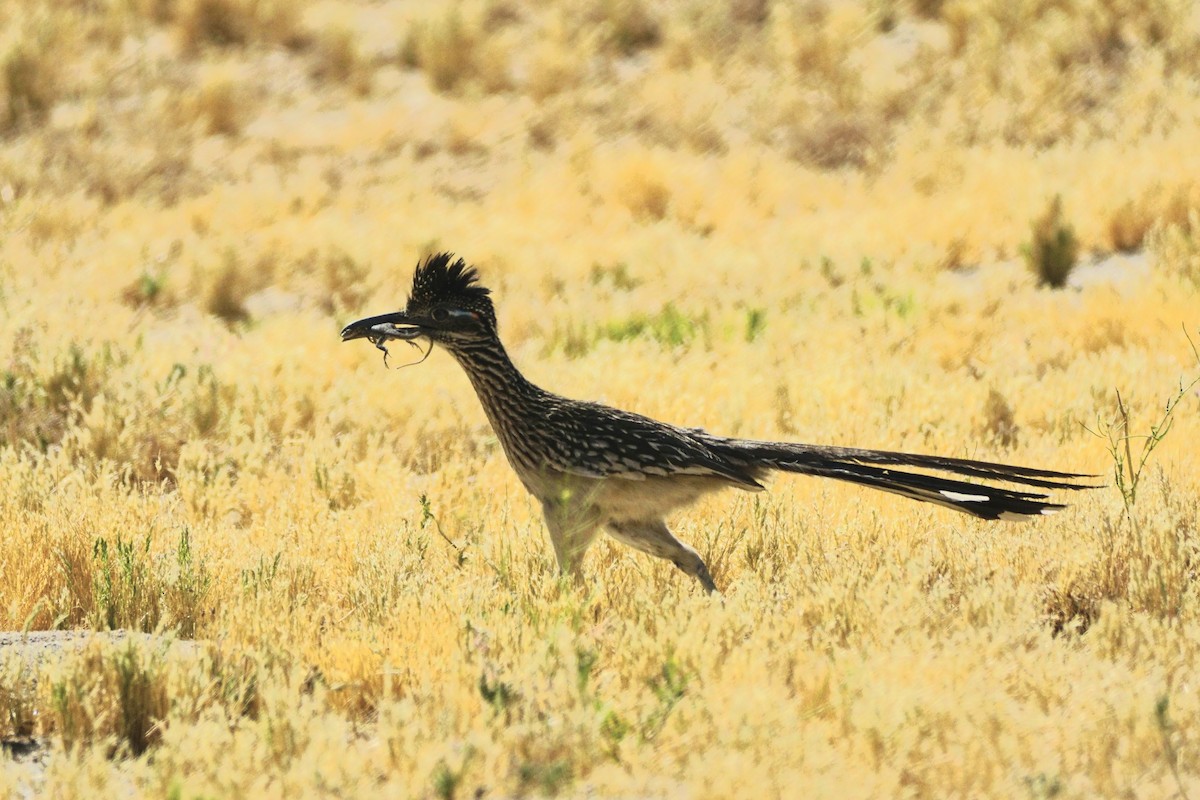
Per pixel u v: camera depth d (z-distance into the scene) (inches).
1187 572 336.8
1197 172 765.9
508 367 355.3
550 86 1103.6
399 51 1181.7
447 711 264.1
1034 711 260.8
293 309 730.8
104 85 1067.9
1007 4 1099.3
